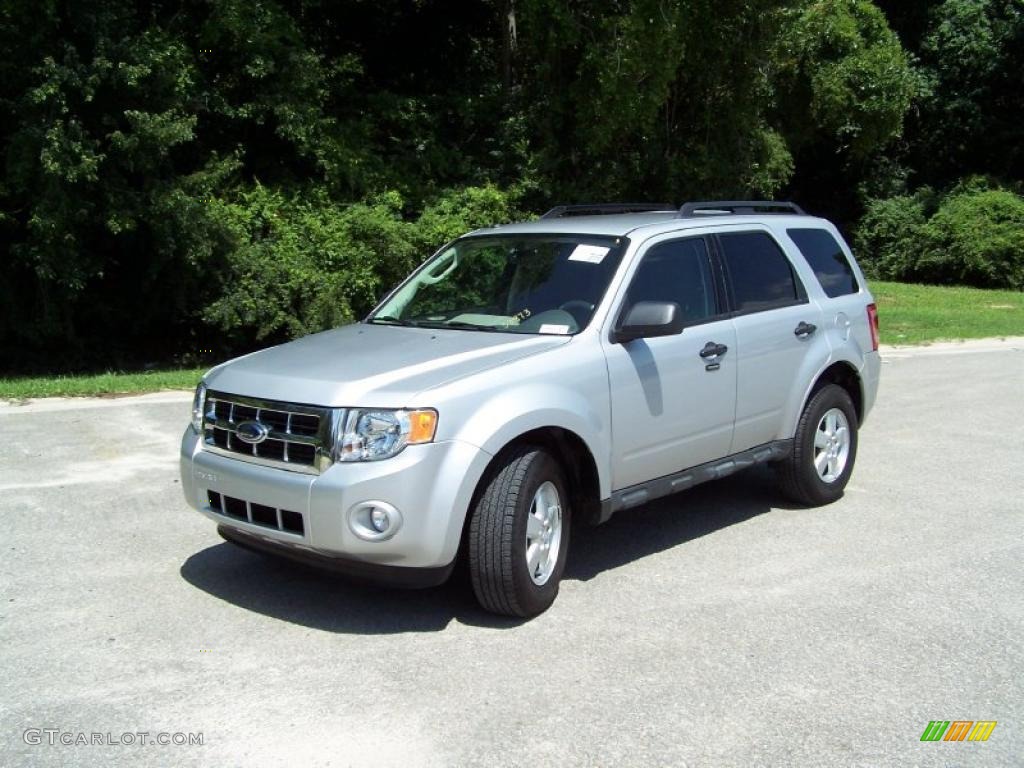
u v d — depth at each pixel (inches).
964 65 1225.4
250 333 642.2
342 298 605.3
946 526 258.4
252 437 188.1
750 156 808.9
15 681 167.6
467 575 213.5
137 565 223.3
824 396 271.9
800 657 178.7
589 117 693.3
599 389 206.5
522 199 725.3
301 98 634.2
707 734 151.6
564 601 205.2
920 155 1280.8
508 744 147.9
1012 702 163.0
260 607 200.1
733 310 246.7
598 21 685.3
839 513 270.5
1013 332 686.5
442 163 719.1
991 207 1098.1
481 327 222.2
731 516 268.2
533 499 191.8
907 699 163.6
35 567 221.6
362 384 183.0
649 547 241.8
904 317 785.6
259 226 605.0
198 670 171.9
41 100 476.4
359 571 180.5
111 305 591.8
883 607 202.5
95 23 509.0
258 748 146.6
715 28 732.7
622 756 145.0
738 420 245.3
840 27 946.7
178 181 549.3
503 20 766.5
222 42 599.5
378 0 766.5
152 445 331.9
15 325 551.8
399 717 155.6
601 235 234.2
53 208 491.2
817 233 289.7
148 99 540.1
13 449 325.4
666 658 177.8
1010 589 213.0
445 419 180.2
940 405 429.7
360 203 652.7
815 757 145.6
